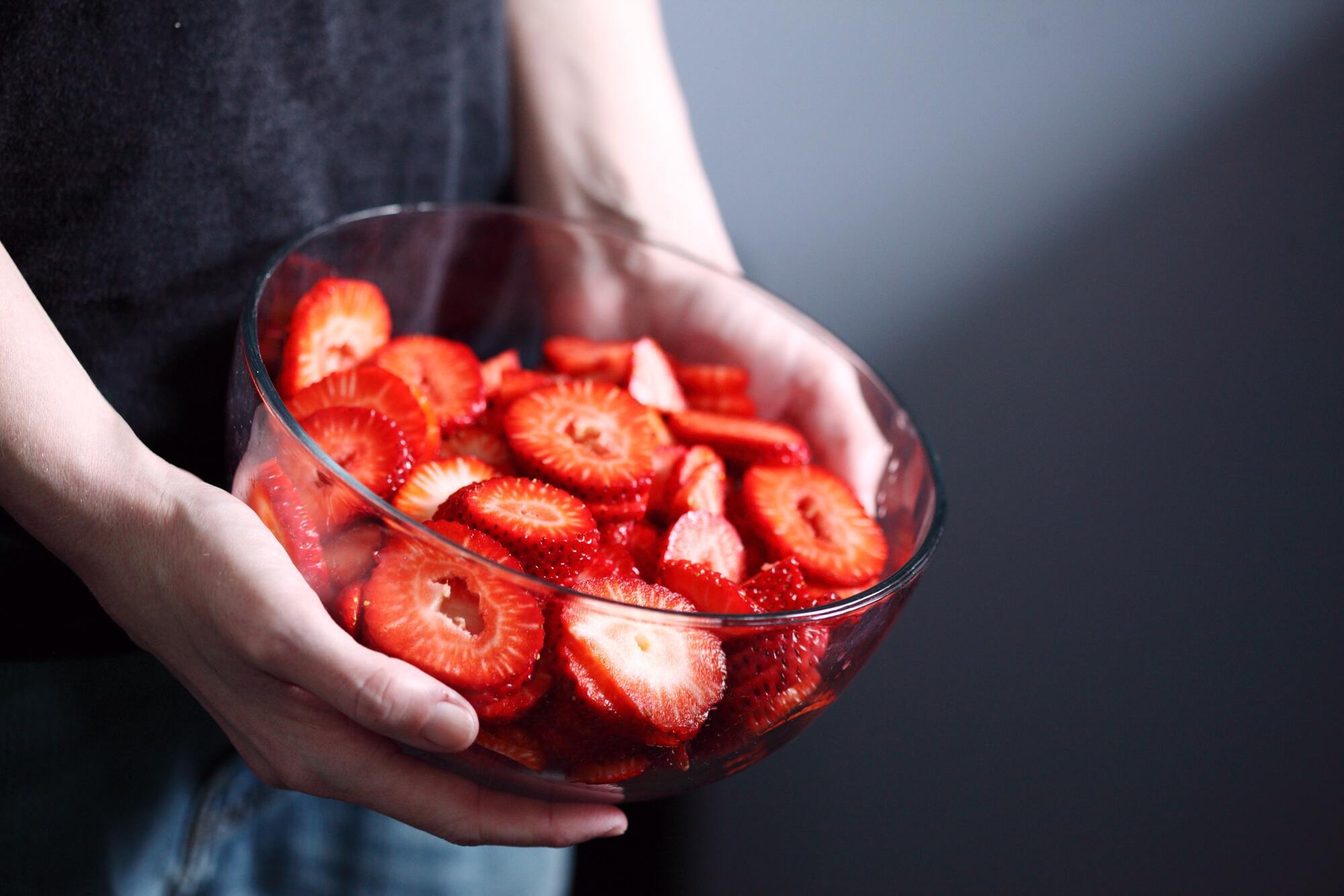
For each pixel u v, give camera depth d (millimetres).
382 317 591
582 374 620
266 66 569
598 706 449
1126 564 1202
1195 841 1204
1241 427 1154
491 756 473
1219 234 1126
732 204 1261
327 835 723
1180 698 1193
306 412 525
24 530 558
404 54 620
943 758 1237
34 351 481
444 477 516
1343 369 1104
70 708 625
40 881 653
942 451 1255
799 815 1209
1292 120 1075
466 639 450
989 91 1149
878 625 495
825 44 1163
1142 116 1121
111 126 538
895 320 1262
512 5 705
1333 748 1150
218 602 455
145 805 663
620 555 520
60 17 516
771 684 468
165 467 490
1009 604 1231
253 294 521
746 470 596
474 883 764
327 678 445
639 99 737
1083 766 1220
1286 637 1154
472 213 626
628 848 1033
